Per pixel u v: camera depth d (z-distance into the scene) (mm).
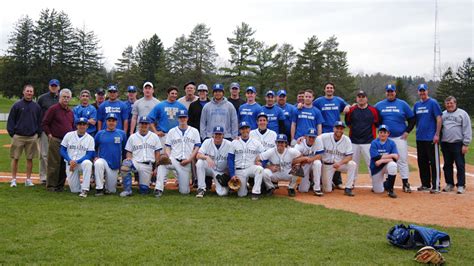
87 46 65188
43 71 59875
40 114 8898
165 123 9078
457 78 53594
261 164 8250
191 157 8297
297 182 8281
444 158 9086
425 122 8953
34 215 6055
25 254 4465
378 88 80938
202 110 8898
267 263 4305
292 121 9383
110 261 4297
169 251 4609
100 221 5828
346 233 5508
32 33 60969
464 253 4797
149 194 8188
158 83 55469
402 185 9477
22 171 11078
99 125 9492
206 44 55500
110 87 9438
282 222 5996
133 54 64312
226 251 4648
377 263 4395
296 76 51625
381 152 8641
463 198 8164
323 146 8633
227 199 7789
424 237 4879
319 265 4289
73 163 7883
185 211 6598
